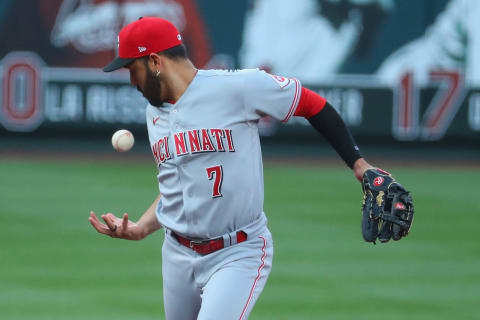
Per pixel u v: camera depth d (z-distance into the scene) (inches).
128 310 963.3
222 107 554.3
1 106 2517.2
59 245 1317.7
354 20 2605.8
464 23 2632.9
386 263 1244.5
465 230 1523.1
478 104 2659.9
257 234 570.6
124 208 1647.4
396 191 540.7
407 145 2682.1
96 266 1184.8
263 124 2615.7
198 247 569.9
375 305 1005.8
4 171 2135.8
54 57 2522.1
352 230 1493.6
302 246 1347.2
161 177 580.1
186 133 556.1
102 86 2544.3
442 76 2642.7
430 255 1307.8
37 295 1022.4
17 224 1473.9
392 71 2632.9
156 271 1165.1
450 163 2544.3
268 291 1063.6
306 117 571.2
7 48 2502.5
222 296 546.9
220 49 2571.4
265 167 2341.3
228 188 556.7
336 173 2258.9
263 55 2586.1
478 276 1173.1
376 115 2635.3
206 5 2556.6
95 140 2588.6
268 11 2578.7
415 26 2628.0
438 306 1006.4
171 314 603.8
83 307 971.9
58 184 1941.4
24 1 2500.0
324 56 2603.3
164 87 558.9
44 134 2559.1
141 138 2586.1
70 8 2511.1
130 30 552.1
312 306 994.7
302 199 1814.7
